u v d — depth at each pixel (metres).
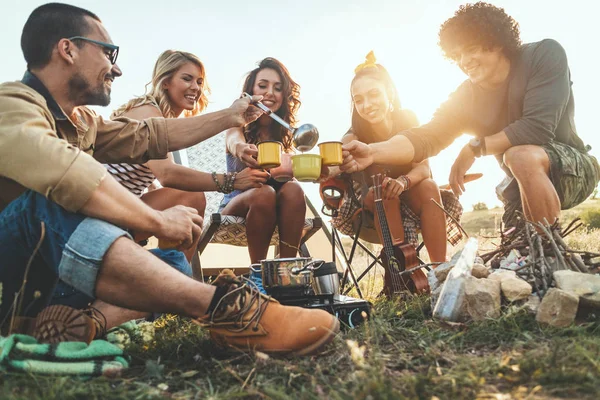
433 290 2.45
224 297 1.58
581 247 5.04
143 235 2.18
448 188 3.67
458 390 1.24
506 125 3.08
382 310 2.46
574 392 1.21
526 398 1.17
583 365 1.35
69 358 1.48
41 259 1.63
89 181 1.49
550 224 2.51
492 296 2.00
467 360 1.47
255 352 1.54
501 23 2.86
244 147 2.95
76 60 1.86
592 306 1.92
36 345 1.47
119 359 1.58
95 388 1.34
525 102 2.84
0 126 1.55
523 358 1.42
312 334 1.61
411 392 1.23
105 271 1.50
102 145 2.26
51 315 1.57
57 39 1.84
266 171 3.03
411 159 3.11
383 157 2.97
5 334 1.60
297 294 2.22
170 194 2.94
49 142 1.52
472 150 2.81
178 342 1.85
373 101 3.45
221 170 4.40
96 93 1.94
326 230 4.81
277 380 1.42
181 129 2.40
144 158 2.36
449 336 1.87
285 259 2.23
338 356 1.63
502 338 1.80
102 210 1.52
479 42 2.86
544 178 2.63
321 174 2.72
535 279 2.14
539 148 2.73
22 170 1.50
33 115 1.60
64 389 1.29
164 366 1.57
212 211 4.38
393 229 3.28
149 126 2.35
